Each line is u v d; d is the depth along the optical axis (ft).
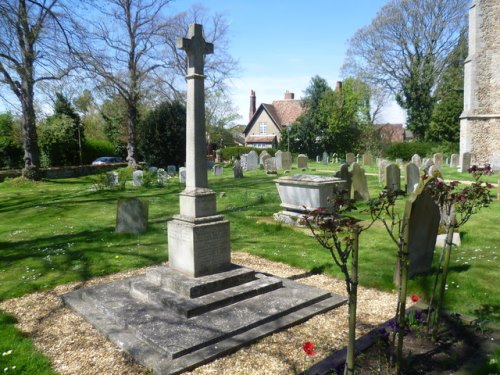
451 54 124.16
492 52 74.28
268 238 29.53
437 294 17.75
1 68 65.00
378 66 131.85
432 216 20.01
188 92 17.69
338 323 15.62
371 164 101.09
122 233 30.66
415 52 127.44
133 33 85.76
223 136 175.83
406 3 120.57
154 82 88.84
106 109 133.08
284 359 13.03
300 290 18.13
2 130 102.89
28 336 14.98
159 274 17.83
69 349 13.92
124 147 135.23
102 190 56.95
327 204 31.45
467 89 75.92
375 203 11.91
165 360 12.67
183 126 94.48
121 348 13.79
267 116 179.42
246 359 13.04
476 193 13.21
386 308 16.99
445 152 116.47
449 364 11.84
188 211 17.66
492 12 73.56
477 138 75.87
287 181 33.32
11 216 41.27
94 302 17.26
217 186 58.90
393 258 23.21
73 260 24.50
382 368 11.67
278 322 15.28
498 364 11.74
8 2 51.11
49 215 41.09
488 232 28.58
